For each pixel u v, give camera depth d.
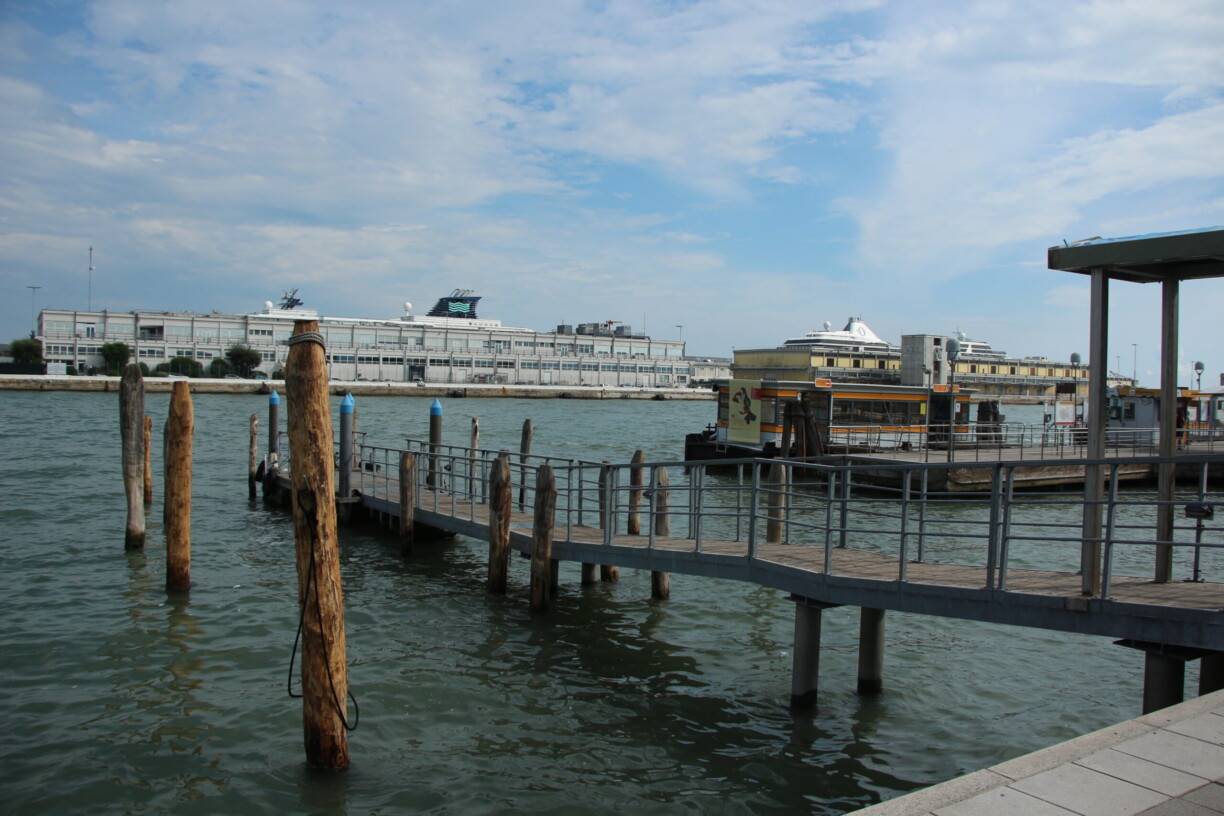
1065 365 104.94
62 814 8.21
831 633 14.12
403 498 19.14
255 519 23.09
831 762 9.52
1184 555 20.61
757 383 34.50
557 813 8.37
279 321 120.38
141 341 111.25
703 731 10.30
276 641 13.12
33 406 68.50
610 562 14.23
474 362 132.50
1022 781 4.72
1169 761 4.98
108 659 12.22
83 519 22.52
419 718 10.47
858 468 10.48
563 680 11.89
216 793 8.63
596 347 148.75
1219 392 43.62
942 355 42.22
